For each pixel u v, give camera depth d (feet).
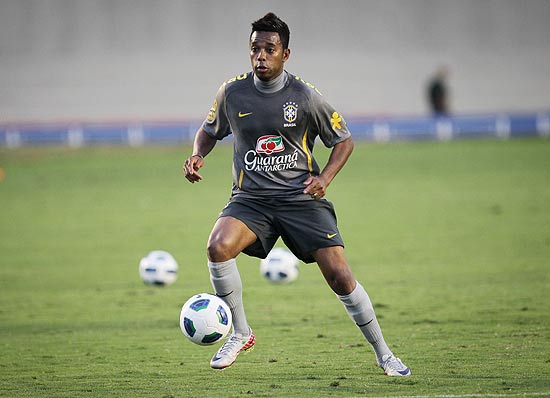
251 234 75.46
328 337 95.61
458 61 643.04
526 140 389.39
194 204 239.09
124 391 74.43
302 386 74.49
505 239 169.48
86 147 392.68
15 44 655.35
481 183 262.67
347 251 161.68
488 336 93.15
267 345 92.12
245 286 131.44
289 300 119.24
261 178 75.77
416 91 581.53
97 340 97.04
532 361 81.05
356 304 75.05
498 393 69.62
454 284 127.44
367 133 412.57
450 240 170.60
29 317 111.45
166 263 133.49
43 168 329.31
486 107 549.13
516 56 651.25
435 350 87.20
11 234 193.26
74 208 234.58
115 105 562.66
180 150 379.76
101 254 165.89
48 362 86.48
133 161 347.77
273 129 74.43
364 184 271.28
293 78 75.31
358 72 617.21
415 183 269.44
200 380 77.97
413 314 106.93
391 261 149.89
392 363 76.69
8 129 395.34
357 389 72.59
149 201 246.27
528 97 568.82
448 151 358.64
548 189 244.63
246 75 76.28
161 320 108.17
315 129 76.13
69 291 130.21
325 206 76.23
